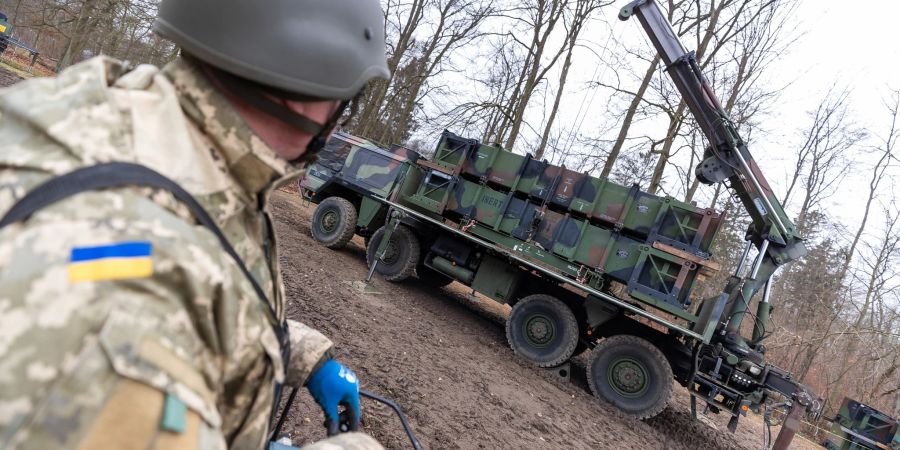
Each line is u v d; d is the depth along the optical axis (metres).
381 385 4.48
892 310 20.16
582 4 18.53
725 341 7.21
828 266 25.69
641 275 7.73
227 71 0.73
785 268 27.41
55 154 0.58
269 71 0.73
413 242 9.91
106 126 0.62
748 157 7.80
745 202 7.76
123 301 0.52
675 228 7.66
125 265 0.53
